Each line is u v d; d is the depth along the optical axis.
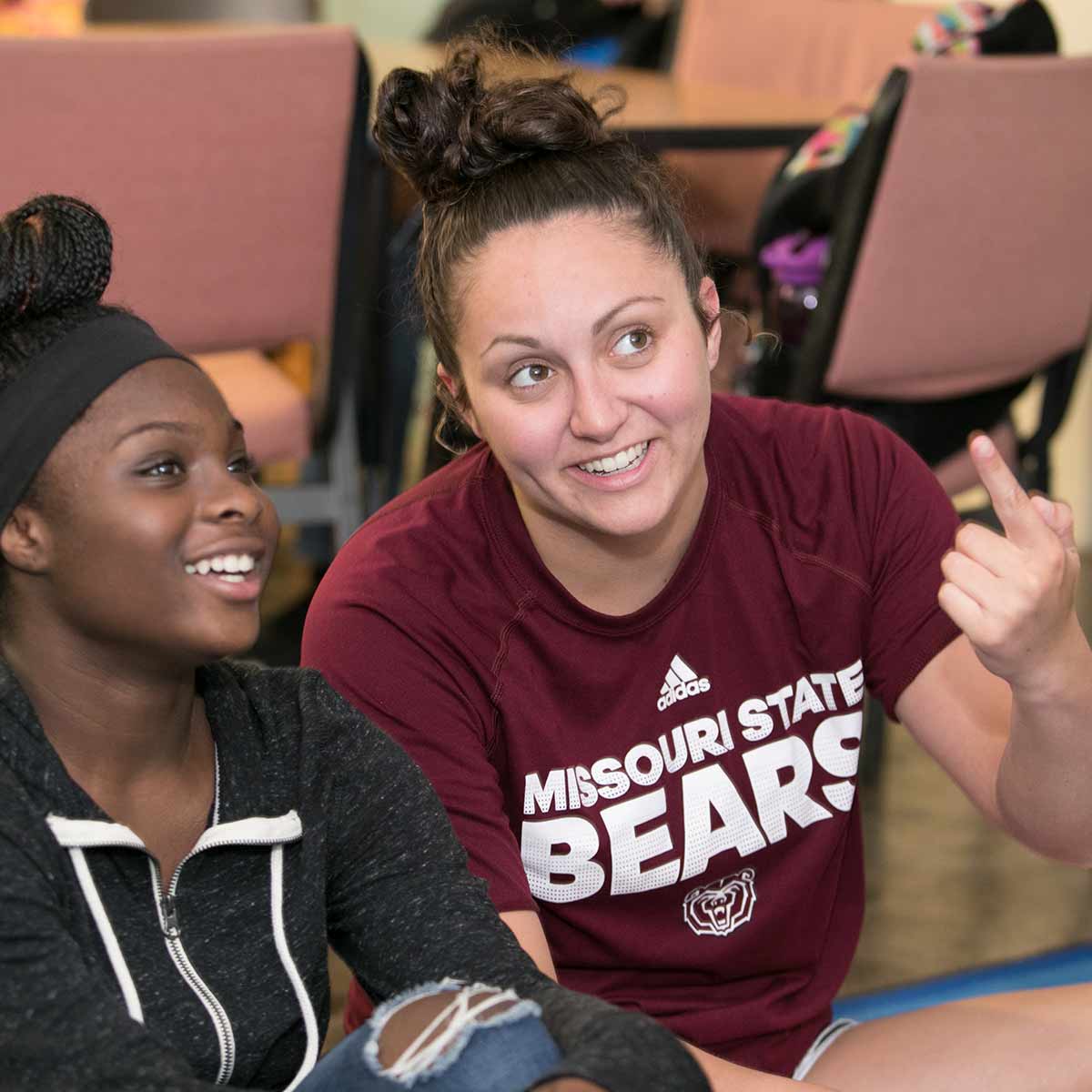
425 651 2.14
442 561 2.18
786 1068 2.34
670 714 2.21
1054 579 1.91
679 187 2.15
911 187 3.74
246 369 3.99
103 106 3.24
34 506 1.56
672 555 2.18
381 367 4.47
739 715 2.25
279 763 1.72
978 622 1.93
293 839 1.68
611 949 2.27
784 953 2.34
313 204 3.55
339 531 3.99
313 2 7.01
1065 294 4.12
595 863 2.21
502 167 2.08
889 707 2.40
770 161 5.66
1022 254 3.98
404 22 10.14
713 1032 2.29
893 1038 2.36
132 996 1.56
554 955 2.30
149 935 1.59
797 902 2.31
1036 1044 2.31
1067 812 2.14
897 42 5.44
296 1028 1.66
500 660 2.16
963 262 3.90
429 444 3.59
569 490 2.08
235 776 1.69
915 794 4.37
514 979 1.68
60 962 1.47
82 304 1.62
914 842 4.10
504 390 2.07
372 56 5.58
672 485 2.08
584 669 2.18
